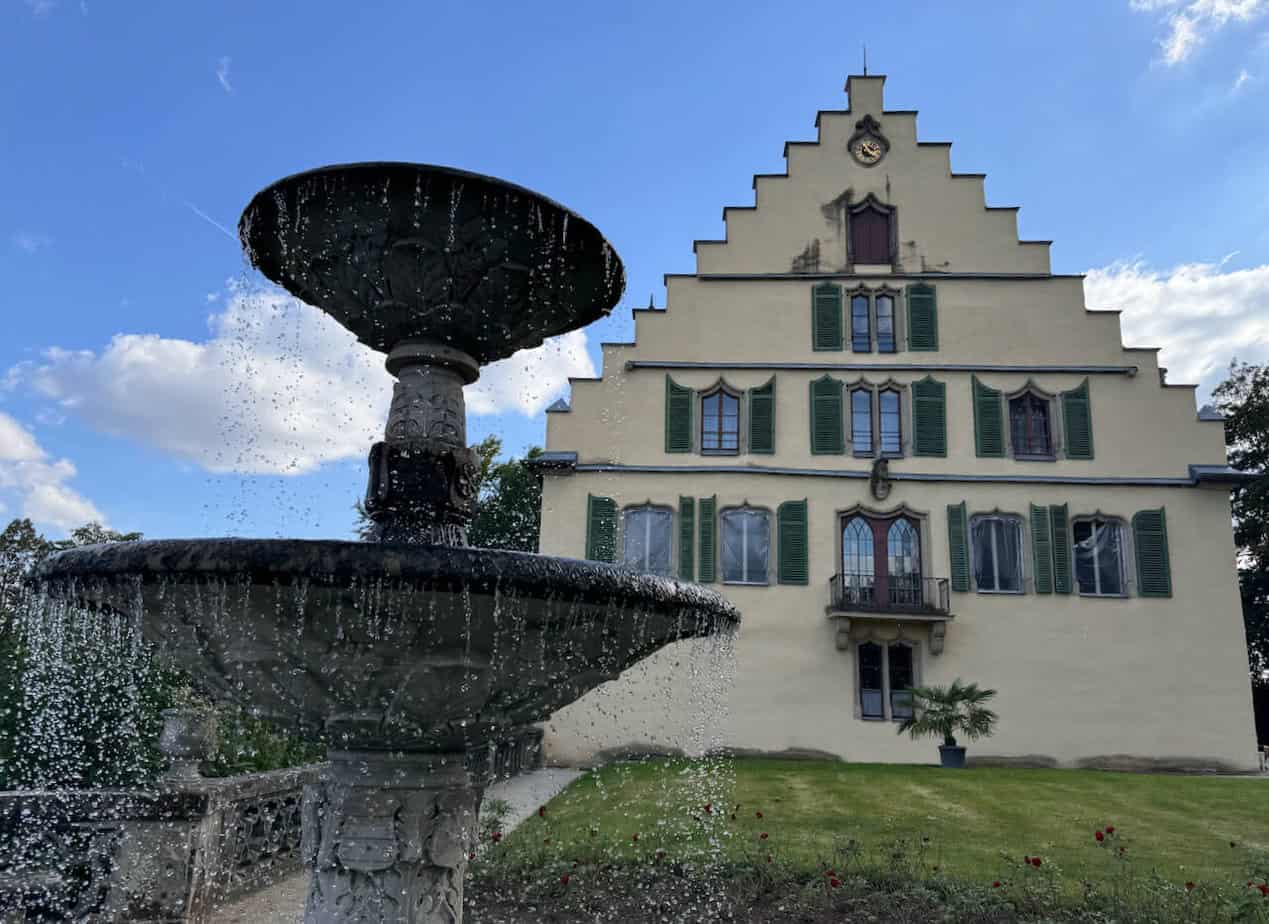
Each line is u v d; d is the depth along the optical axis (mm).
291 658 3359
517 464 33938
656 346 24625
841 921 6629
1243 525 35750
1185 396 23859
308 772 8398
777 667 22641
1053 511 23266
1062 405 23969
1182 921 6277
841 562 23266
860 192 25562
